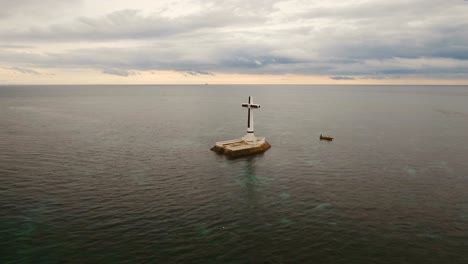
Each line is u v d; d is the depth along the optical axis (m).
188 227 36.44
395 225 37.62
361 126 117.38
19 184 49.00
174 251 31.67
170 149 75.19
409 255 31.61
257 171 58.06
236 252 31.70
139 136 92.69
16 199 43.22
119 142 83.19
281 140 88.94
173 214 39.69
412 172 58.00
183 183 51.00
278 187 49.84
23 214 38.78
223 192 47.38
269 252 31.84
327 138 89.31
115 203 42.56
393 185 51.06
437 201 44.66
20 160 62.94
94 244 32.56
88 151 72.00
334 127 114.56
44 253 30.92
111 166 59.88
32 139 85.19
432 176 55.66
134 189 47.88
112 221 37.44
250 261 30.31
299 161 65.38
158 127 111.25
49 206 41.19
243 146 72.25
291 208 42.03
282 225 37.31
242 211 40.91
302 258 30.94
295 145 81.94
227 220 38.34
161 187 49.00
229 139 88.81
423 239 34.56
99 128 107.62
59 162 62.09
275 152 73.44
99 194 45.62
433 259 31.02
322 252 31.95
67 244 32.47
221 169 58.97
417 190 48.88
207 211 40.72
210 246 32.62
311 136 95.62
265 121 130.38
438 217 39.78
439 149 77.44
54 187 48.03
